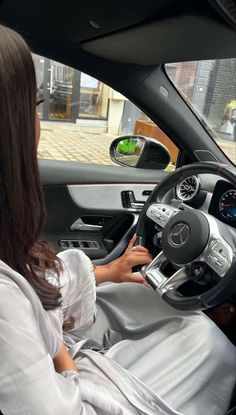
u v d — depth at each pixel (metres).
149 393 0.76
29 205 0.54
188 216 1.10
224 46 1.25
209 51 1.34
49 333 0.58
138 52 1.45
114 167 2.03
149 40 1.32
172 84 1.66
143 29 1.25
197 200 1.37
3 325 0.47
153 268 1.17
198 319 1.02
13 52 0.47
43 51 1.58
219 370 0.93
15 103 0.48
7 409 0.48
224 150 1.77
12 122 0.48
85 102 2.13
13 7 1.37
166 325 1.05
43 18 1.40
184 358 0.92
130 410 0.73
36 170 0.54
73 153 2.08
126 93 1.71
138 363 0.92
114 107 2.08
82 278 0.99
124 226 1.95
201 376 0.90
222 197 1.29
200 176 1.41
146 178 1.97
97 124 2.25
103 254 1.88
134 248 1.23
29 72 0.49
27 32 1.50
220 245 1.03
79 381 0.68
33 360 0.49
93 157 2.10
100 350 1.00
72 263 1.00
